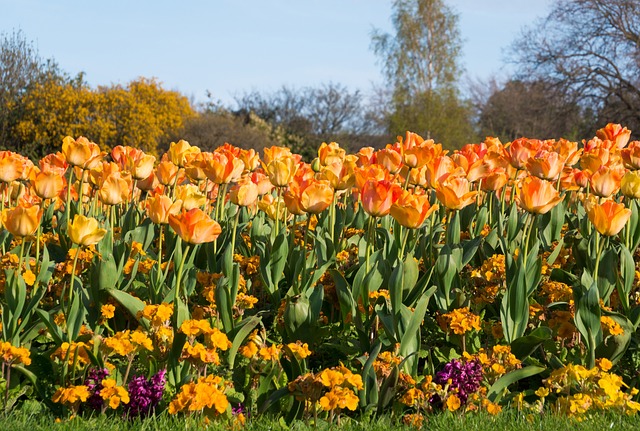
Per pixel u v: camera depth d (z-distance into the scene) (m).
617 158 6.00
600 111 36.31
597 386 3.82
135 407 3.61
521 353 4.25
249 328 4.02
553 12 35.97
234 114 48.78
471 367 3.83
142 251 5.19
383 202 4.20
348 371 3.55
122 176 5.64
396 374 3.75
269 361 3.82
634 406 3.68
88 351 3.66
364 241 5.03
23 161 5.66
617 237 6.09
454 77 46.72
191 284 4.70
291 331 4.28
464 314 4.28
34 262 4.79
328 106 47.56
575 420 3.64
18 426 3.41
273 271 4.81
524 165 5.65
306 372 3.74
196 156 5.90
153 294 4.38
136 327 4.42
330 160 5.91
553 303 4.54
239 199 4.77
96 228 3.91
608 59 35.34
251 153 6.01
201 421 3.43
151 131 33.31
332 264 5.12
